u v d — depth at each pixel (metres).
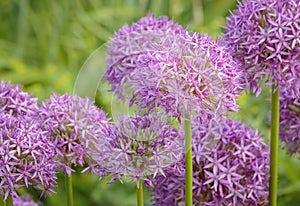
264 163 0.87
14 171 0.77
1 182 0.76
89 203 1.52
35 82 1.83
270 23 0.79
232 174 0.83
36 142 0.78
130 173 0.75
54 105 0.80
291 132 0.93
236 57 0.81
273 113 0.85
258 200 0.86
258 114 1.47
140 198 0.78
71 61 2.02
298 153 0.95
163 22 0.86
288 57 0.79
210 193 0.85
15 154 0.77
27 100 0.85
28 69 1.97
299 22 0.79
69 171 0.80
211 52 0.73
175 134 0.75
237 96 0.75
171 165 0.80
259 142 0.87
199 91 0.71
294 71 0.79
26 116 0.81
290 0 0.79
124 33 0.85
